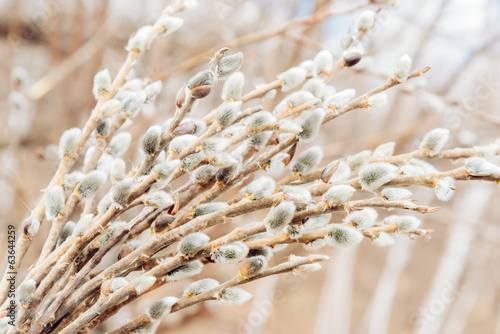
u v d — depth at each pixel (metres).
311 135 0.71
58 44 1.70
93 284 0.72
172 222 0.72
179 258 0.71
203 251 0.71
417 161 0.75
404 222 0.71
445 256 2.46
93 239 0.72
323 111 0.71
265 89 0.74
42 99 1.78
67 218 0.73
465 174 0.70
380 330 2.55
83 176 0.74
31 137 1.74
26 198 1.42
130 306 1.58
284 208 0.68
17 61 1.85
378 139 1.70
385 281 2.64
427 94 1.12
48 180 1.67
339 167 0.72
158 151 0.71
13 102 1.19
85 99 1.62
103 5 1.56
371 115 1.91
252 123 0.69
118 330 0.72
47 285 0.71
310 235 0.71
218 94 1.62
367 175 0.70
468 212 2.31
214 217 0.71
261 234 0.74
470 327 2.53
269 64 1.45
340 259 2.36
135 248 0.75
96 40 1.58
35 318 0.73
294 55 1.37
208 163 0.71
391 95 1.83
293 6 1.37
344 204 0.70
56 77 1.59
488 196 2.32
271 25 1.55
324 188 0.71
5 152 1.52
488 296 2.60
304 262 0.71
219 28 1.62
